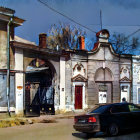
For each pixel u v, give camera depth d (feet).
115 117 35.06
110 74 88.53
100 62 85.25
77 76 78.28
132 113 36.94
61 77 74.08
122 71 91.66
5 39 58.54
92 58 83.10
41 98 73.41
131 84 93.97
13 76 59.41
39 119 58.34
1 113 56.13
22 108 60.54
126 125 35.78
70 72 77.05
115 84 88.84
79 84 79.20
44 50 67.46
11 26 60.34
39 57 67.05
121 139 32.22
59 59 73.97
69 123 52.47
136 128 36.99
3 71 57.21
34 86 71.82
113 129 34.58
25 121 51.44
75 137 35.01
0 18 57.16
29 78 71.61
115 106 36.32
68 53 76.69
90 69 82.28
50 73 73.67
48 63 71.41
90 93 81.66
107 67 86.99
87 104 80.64
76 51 78.69
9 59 58.59
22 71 61.31
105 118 34.30
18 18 60.34
